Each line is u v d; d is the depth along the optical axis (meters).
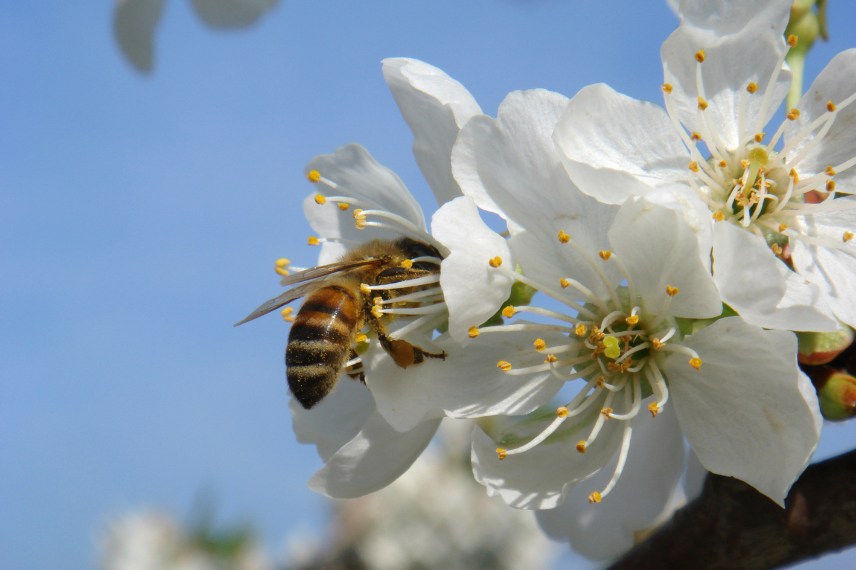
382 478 0.12
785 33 0.13
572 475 0.12
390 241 0.13
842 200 0.12
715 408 0.11
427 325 0.12
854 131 0.12
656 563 0.12
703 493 0.12
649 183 0.12
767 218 0.12
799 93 0.13
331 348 0.12
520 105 0.11
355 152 0.13
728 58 0.12
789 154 0.12
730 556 0.12
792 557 0.12
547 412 0.12
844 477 0.12
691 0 0.12
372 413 0.12
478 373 0.12
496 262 0.11
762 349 0.11
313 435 0.13
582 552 0.14
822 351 0.11
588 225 0.12
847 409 0.11
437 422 0.12
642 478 0.14
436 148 0.12
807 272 0.12
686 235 0.11
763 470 0.11
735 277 0.11
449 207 0.11
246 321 0.13
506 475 0.12
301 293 0.13
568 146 0.11
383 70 0.12
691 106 0.12
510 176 0.12
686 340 0.11
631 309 0.12
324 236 0.13
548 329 0.12
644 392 0.12
